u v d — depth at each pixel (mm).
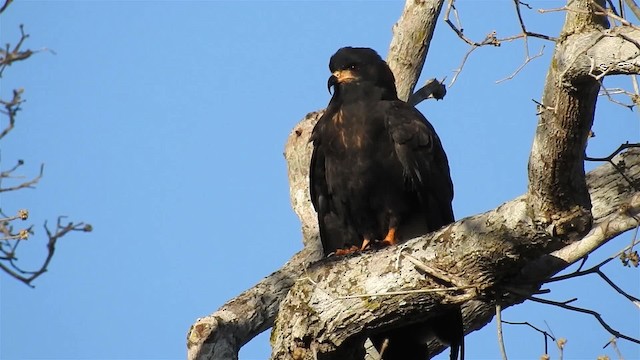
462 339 11320
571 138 8406
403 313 10023
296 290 10555
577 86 8266
